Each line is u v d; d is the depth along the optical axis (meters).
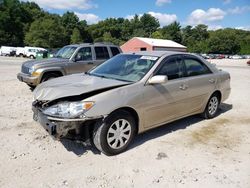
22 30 82.25
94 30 110.38
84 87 4.12
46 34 74.81
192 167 3.97
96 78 4.74
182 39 118.94
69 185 3.41
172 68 5.09
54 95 4.04
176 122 5.98
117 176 3.65
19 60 32.38
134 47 59.12
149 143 4.74
